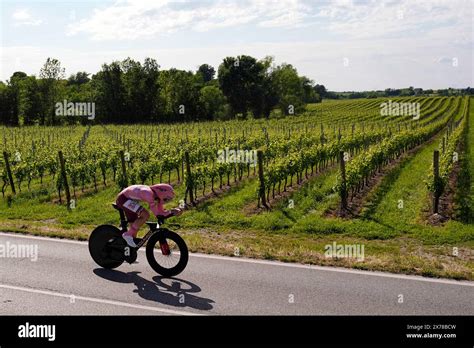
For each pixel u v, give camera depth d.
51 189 16.95
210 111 87.94
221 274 7.68
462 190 15.80
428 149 29.95
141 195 7.52
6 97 80.81
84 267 8.06
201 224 11.60
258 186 13.70
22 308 6.34
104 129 49.31
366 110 92.69
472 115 67.75
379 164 20.12
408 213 12.62
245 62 92.75
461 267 7.89
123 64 83.69
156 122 80.62
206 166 15.45
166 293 6.86
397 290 6.94
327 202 14.25
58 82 81.75
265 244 9.58
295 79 96.31
